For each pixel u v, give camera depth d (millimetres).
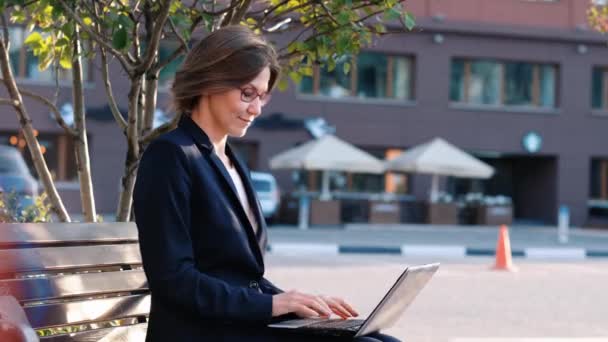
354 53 5098
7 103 5098
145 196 3158
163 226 3131
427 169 34219
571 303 12117
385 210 34938
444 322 10117
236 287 3195
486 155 41812
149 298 3791
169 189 3156
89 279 3527
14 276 3324
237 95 3293
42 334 4711
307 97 37281
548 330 9703
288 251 21016
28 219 6371
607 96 40531
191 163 3232
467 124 38844
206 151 3322
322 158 32781
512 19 39094
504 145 39344
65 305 3396
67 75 33938
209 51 3277
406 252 21688
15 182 20844
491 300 12195
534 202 41250
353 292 12836
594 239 29047
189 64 3303
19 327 2547
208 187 3254
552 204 40094
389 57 38344
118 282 3656
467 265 17984
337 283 13938
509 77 39625
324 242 23312
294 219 33406
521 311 11195
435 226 35031
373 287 13508
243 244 3309
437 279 14812
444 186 39062
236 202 3344
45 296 3320
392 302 3152
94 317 3514
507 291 13328
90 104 34188
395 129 38125
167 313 3205
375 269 16531
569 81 39844
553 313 11086
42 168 5195
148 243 3133
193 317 3182
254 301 3170
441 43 38438
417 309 11117
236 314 3143
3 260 3213
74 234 3543
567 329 9789
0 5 4387
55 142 34219
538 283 14609
